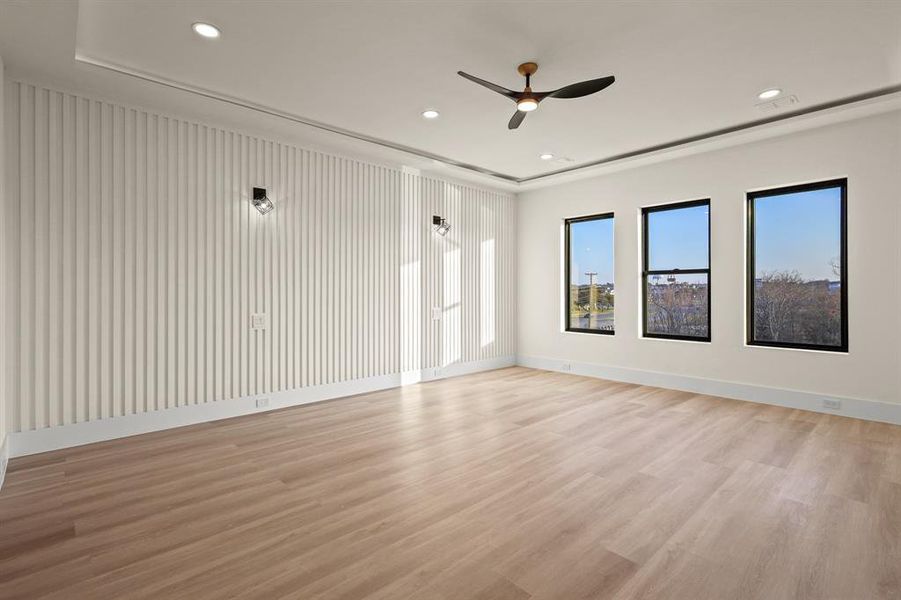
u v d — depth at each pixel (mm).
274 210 4609
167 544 2199
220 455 3373
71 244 3500
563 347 6738
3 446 3008
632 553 2121
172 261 3977
